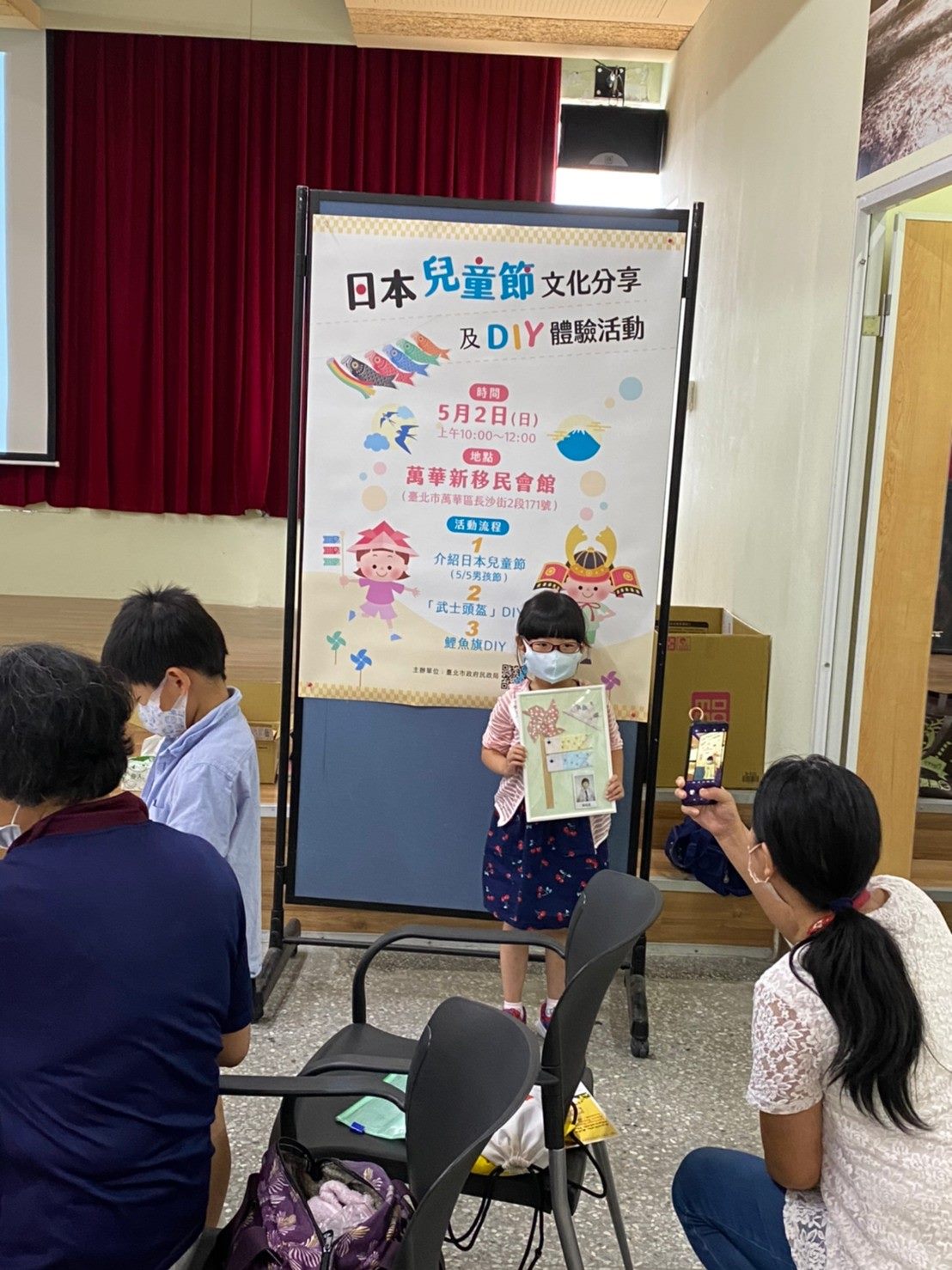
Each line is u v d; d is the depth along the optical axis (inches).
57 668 45.9
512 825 99.9
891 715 115.5
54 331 226.1
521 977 100.7
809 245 125.9
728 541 157.9
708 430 173.6
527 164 227.0
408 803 111.7
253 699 130.1
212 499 238.5
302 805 112.7
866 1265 46.2
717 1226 58.9
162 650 69.4
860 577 114.0
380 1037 72.0
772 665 132.8
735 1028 106.7
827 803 48.1
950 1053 47.4
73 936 42.6
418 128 224.8
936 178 93.4
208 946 46.3
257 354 230.5
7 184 219.1
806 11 129.8
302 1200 49.0
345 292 102.7
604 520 104.9
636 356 102.3
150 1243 44.2
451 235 101.3
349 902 113.6
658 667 106.2
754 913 121.1
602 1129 62.4
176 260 227.9
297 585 115.9
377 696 109.7
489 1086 45.3
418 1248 41.0
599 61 225.8
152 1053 43.9
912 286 108.3
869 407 112.1
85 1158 42.3
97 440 233.0
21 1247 42.0
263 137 224.2
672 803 126.6
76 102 220.7
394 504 106.1
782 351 134.9
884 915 49.7
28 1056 42.2
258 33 218.1
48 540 240.5
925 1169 45.9
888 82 103.3
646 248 100.7
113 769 46.4
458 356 103.2
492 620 107.3
